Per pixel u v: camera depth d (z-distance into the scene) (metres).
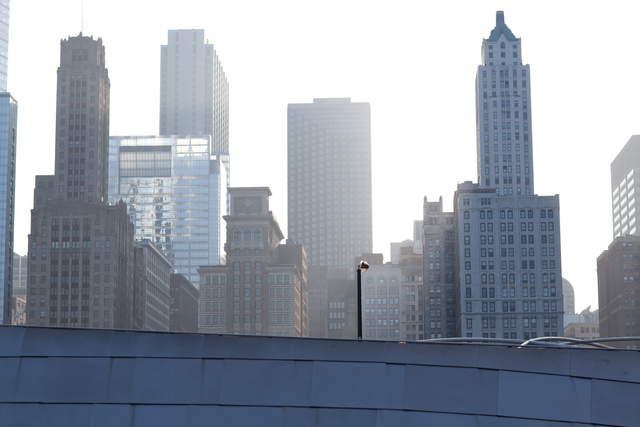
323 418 35.31
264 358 36.03
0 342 36.09
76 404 35.50
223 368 35.91
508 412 35.22
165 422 35.31
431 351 36.03
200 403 35.50
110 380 35.75
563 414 35.12
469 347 36.03
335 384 35.69
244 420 35.31
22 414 35.31
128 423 35.28
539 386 35.47
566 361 35.69
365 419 35.28
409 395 35.53
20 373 35.75
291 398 35.56
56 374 35.78
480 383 35.56
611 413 34.97
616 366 35.50
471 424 35.12
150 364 35.97
